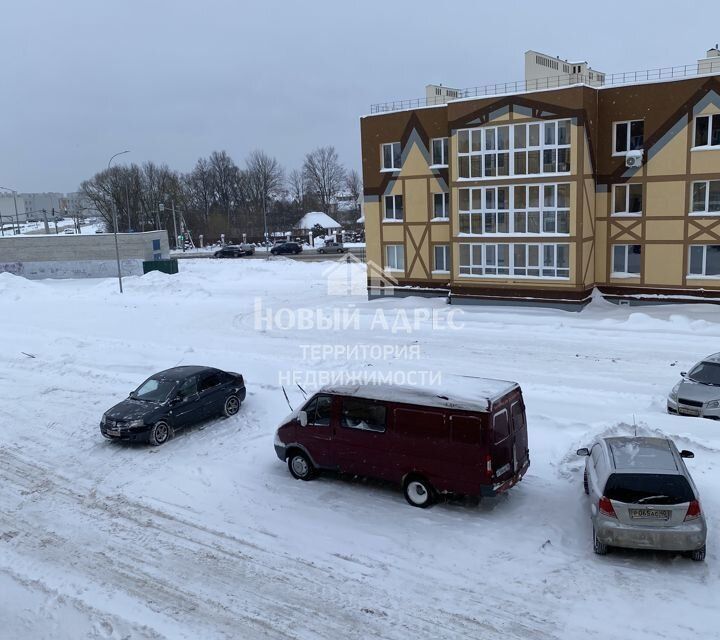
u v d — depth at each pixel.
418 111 32.34
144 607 8.41
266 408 16.75
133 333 28.31
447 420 10.38
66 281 54.34
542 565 8.91
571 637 7.39
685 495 8.49
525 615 7.84
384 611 8.09
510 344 23.61
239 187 124.62
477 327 26.84
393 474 11.10
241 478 12.53
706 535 8.55
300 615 8.09
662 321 25.53
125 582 9.06
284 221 116.31
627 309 28.52
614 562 8.88
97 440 15.05
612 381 18.48
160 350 24.12
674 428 13.16
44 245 56.59
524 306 29.89
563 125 27.42
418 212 33.44
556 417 14.82
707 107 26.23
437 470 10.55
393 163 34.03
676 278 28.16
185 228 107.12
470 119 29.45
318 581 8.86
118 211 110.44
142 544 10.15
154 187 114.56
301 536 10.15
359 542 9.85
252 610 8.25
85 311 35.16
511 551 9.32
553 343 23.48
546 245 28.89
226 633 7.79
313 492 11.74
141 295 40.41
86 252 56.28
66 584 9.05
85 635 7.86
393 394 11.06
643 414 14.30
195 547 9.98
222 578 9.05
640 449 9.55
